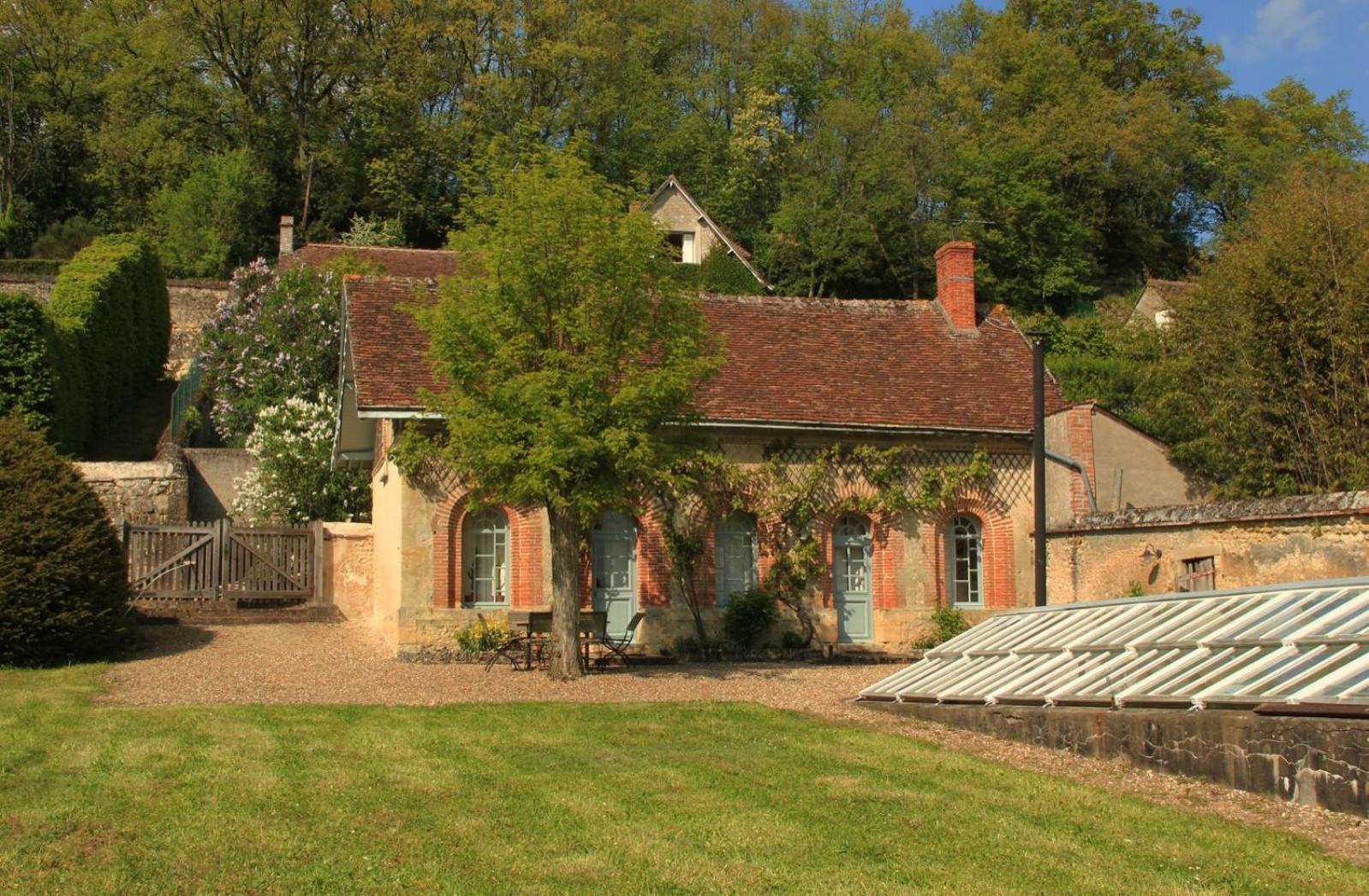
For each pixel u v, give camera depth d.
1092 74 59.81
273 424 27.06
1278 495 24.80
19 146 55.19
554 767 11.68
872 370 24.31
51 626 17.66
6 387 27.92
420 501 20.45
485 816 9.79
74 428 31.23
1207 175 58.16
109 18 53.75
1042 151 52.59
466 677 17.83
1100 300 52.34
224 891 7.87
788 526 22.44
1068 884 8.23
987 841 9.27
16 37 54.16
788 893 8.01
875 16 63.84
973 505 23.55
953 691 14.71
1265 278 25.39
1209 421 25.95
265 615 23.20
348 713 14.42
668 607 21.80
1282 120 60.78
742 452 22.39
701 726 14.02
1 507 17.81
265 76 51.78
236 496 27.34
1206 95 62.09
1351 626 11.12
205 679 17.02
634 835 9.28
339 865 8.44
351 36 52.41
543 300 17.02
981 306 49.53
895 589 22.89
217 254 48.88
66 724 13.18
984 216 50.41
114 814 9.57
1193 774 11.23
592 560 21.88
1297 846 9.09
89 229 51.69
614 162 53.88
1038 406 20.19
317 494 26.30
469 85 53.00
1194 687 11.45
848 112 49.31
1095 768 12.02
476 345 16.86
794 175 51.91
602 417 16.81
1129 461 25.09
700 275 19.17
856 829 9.55
